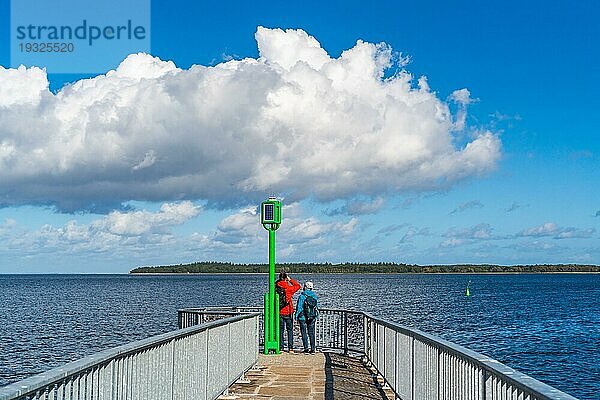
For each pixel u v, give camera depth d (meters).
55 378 4.82
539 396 3.90
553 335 45.72
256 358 15.75
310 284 18.84
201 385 10.27
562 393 3.78
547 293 119.06
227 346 12.33
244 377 14.21
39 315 62.22
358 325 17.97
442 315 61.28
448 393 7.22
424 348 8.77
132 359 6.99
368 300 86.94
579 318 59.69
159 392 7.99
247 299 93.00
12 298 101.00
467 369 6.30
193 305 76.69
